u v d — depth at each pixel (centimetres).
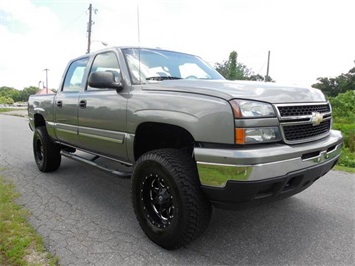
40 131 494
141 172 272
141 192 277
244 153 210
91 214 336
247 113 215
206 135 224
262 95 232
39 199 380
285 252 260
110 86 302
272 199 235
